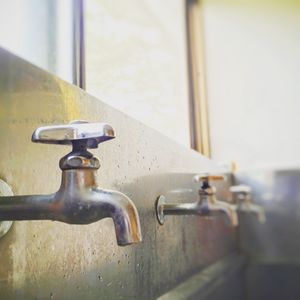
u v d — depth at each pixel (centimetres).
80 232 36
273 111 138
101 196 25
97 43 63
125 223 25
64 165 26
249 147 136
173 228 59
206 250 78
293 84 138
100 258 39
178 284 61
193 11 125
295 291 121
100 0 67
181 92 99
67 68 54
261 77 139
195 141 102
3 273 28
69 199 25
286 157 136
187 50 111
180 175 63
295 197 124
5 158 28
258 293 124
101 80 59
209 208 55
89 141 26
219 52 136
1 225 28
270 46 141
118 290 42
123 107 62
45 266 32
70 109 35
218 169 93
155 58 85
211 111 122
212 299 77
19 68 30
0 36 56
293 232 124
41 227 31
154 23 90
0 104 28
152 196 52
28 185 30
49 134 25
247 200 103
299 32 141
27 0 57
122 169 44
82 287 36
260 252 125
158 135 55
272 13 144
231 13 142
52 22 56
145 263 49
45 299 31
